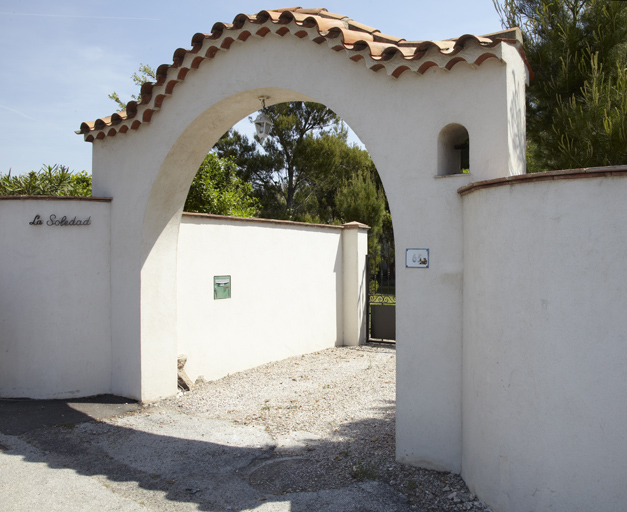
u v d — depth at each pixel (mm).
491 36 4789
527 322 3797
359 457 5242
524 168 5105
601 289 3488
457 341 4770
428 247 4902
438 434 4844
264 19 5645
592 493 3486
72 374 7371
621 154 5336
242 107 6582
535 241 3766
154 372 7305
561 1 6035
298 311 11008
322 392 7906
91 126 7680
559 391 3619
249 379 8789
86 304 7461
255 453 5461
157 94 6734
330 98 5469
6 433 5945
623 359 3402
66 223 7359
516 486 3834
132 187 7262
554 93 6012
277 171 24266
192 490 4629
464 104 4738
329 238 12055
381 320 12500
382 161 5148
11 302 7391
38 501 4395
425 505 4219
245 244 9570
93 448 5570
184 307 8234
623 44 5750
